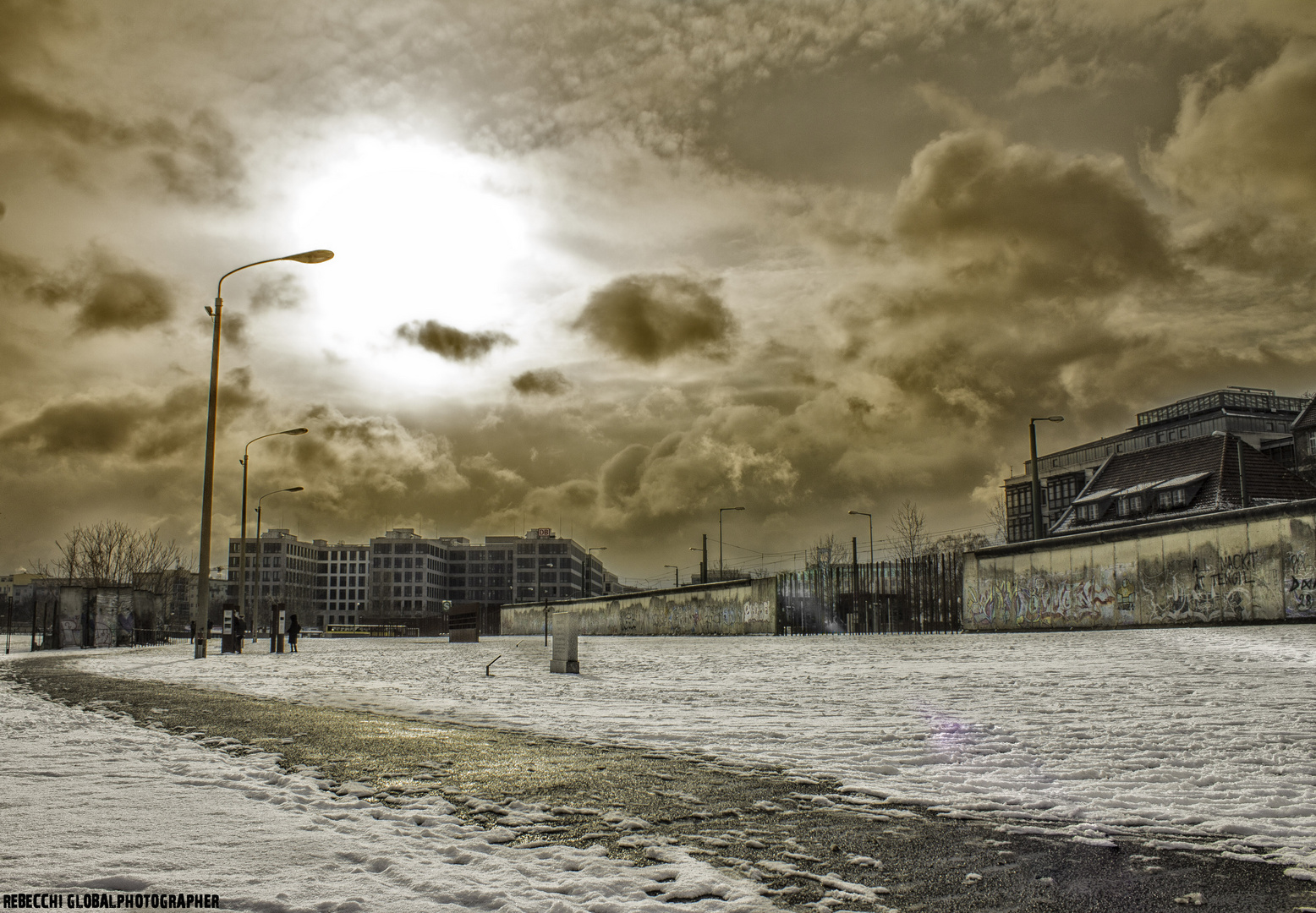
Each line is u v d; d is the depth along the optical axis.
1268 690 10.70
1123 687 11.43
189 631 77.81
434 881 3.50
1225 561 25.11
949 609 35.88
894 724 8.38
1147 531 27.75
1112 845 4.22
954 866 3.89
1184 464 44.41
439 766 6.35
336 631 112.50
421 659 26.77
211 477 28.12
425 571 197.88
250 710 10.47
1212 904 3.40
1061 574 31.20
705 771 6.12
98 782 5.56
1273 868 3.85
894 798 5.22
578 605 67.56
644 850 4.12
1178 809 4.88
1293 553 23.05
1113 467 49.59
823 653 23.50
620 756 6.78
